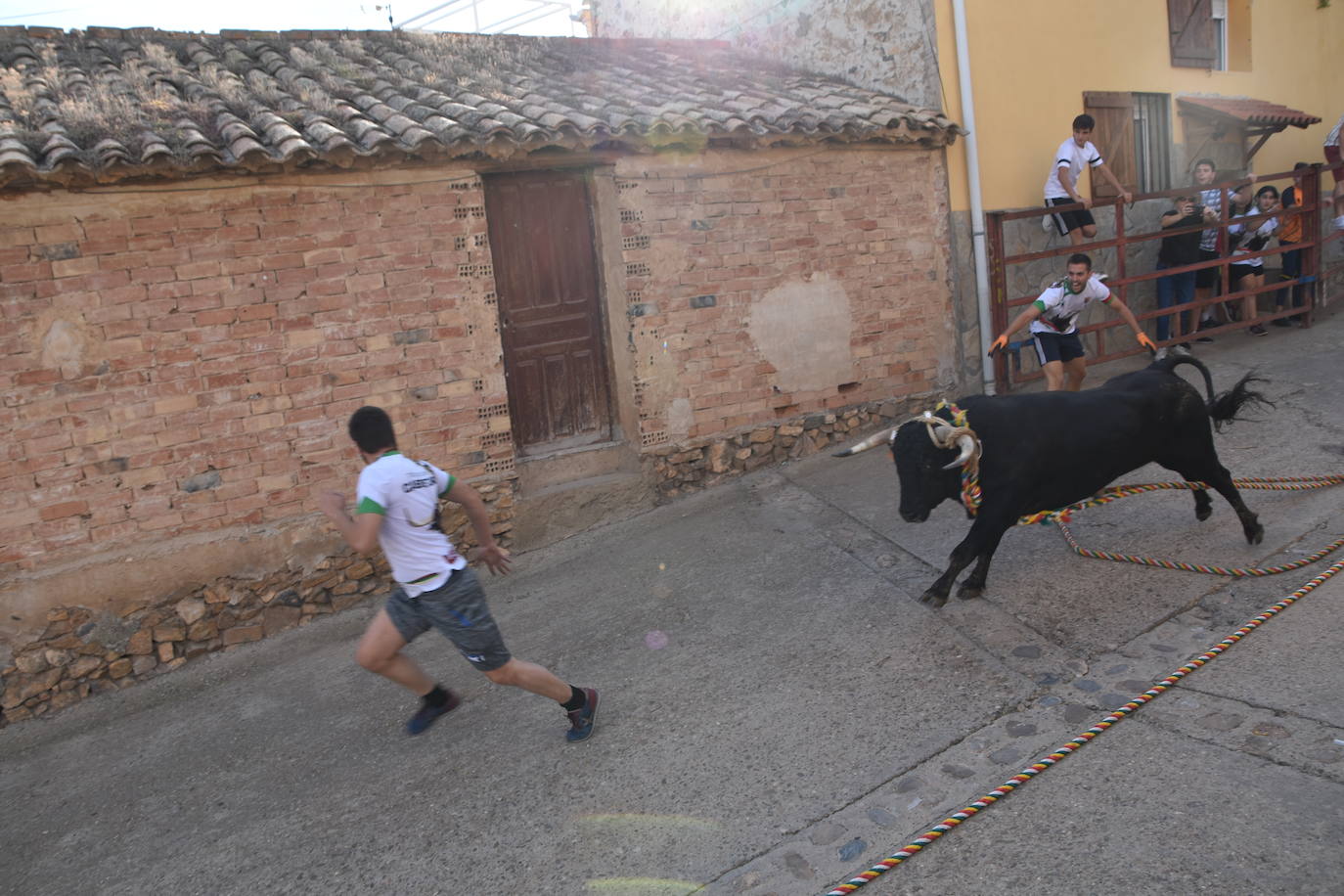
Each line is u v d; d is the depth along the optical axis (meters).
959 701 4.59
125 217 5.71
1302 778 3.66
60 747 5.38
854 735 4.43
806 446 8.27
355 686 5.55
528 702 5.10
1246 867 3.27
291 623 6.42
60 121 5.75
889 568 6.09
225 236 5.97
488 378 6.88
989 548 5.37
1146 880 3.29
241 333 6.08
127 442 5.86
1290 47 12.61
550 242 7.43
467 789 4.39
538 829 4.05
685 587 6.24
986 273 8.92
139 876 4.12
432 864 3.93
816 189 8.08
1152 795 3.73
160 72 7.05
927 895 3.42
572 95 7.74
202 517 6.12
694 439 7.77
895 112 8.30
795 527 6.95
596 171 7.30
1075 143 9.08
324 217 6.23
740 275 7.82
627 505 7.54
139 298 5.80
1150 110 10.93
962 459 4.98
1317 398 8.04
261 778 4.75
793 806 4.00
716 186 7.63
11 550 5.64
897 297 8.61
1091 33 9.95
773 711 4.70
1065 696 4.52
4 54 7.09
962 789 3.97
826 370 8.32
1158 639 4.89
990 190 9.14
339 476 6.47
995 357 8.96
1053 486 5.30
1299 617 4.81
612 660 5.41
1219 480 5.67
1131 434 5.35
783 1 9.91
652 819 4.02
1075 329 7.33
